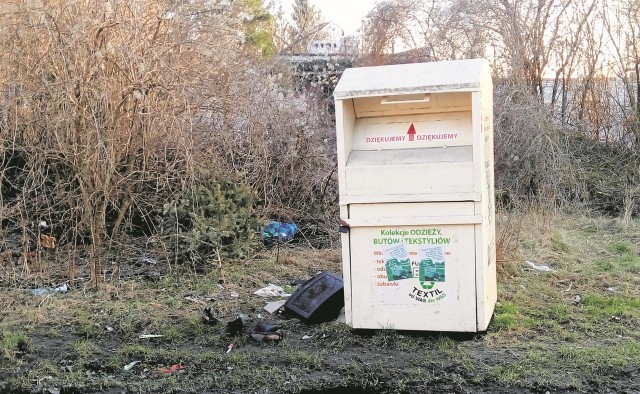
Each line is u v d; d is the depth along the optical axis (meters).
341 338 4.95
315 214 8.69
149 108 6.65
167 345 5.05
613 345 4.77
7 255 6.80
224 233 6.93
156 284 6.52
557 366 4.40
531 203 9.63
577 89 11.95
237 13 8.59
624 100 11.58
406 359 4.59
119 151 6.63
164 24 7.15
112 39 6.56
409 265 4.79
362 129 4.91
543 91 12.15
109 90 6.32
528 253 7.53
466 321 4.74
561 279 6.55
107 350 4.97
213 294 6.28
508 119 10.51
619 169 10.96
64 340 5.16
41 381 4.43
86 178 6.30
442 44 12.95
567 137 11.24
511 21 12.16
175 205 7.03
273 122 8.45
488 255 4.96
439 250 4.72
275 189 8.46
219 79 7.64
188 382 4.41
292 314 5.48
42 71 6.54
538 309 5.58
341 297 5.39
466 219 4.62
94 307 5.84
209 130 7.75
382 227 4.80
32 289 6.38
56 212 6.76
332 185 8.81
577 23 11.97
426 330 4.82
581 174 10.70
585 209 10.05
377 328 4.89
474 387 4.19
